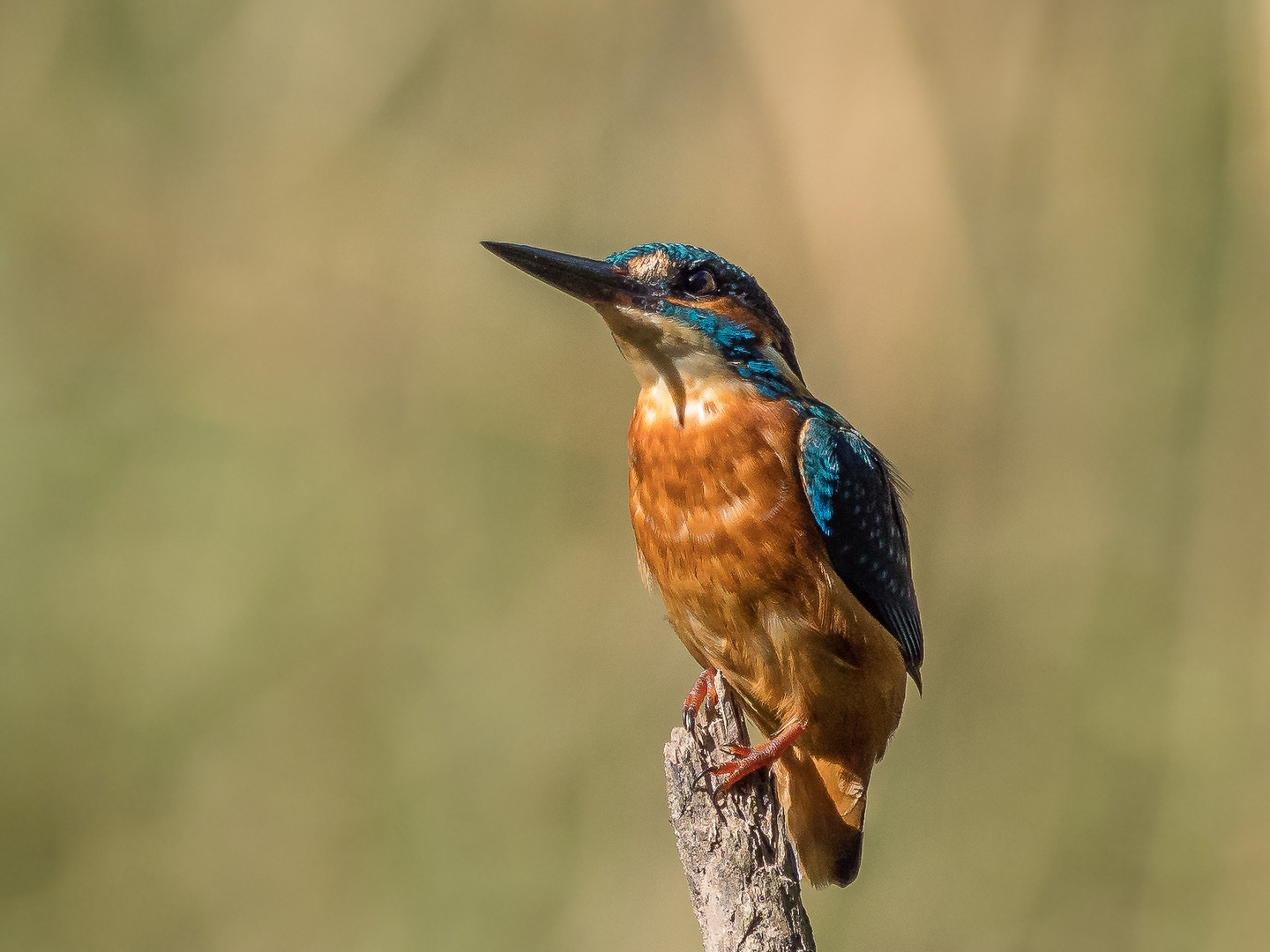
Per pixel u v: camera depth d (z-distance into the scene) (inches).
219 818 489.4
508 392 531.2
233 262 550.3
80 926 479.8
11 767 487.2
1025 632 481.4
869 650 313.7
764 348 319.9
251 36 556.1
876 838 466.9
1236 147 477.7
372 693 497.0
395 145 543.5
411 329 538.6
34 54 548.7
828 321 468.1
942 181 462.6
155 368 535.8
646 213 499.8
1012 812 466.6
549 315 535.2
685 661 491.2
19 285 531.8
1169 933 448.1
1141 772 465.1
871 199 462.9
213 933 475.8
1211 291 481.7
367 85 547.5
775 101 468.4
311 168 549.6
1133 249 486.0
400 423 532.7
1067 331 489.4
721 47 501.7
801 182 465.1
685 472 309.3
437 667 498.0
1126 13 488.1
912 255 464.1
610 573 508.1
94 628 502.6
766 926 272.8
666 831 469.4
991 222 484.7
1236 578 473.7
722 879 277.1
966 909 453.7
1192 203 483.5
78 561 509.7
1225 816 455.2
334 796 487.2
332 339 542.3
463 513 519.8
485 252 534.6
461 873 470.9
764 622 310.2
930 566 482.6
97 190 547.2
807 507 306.8
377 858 477.7
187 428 530.3
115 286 543.2
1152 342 486.3
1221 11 480.1
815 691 314.0
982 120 482.6
